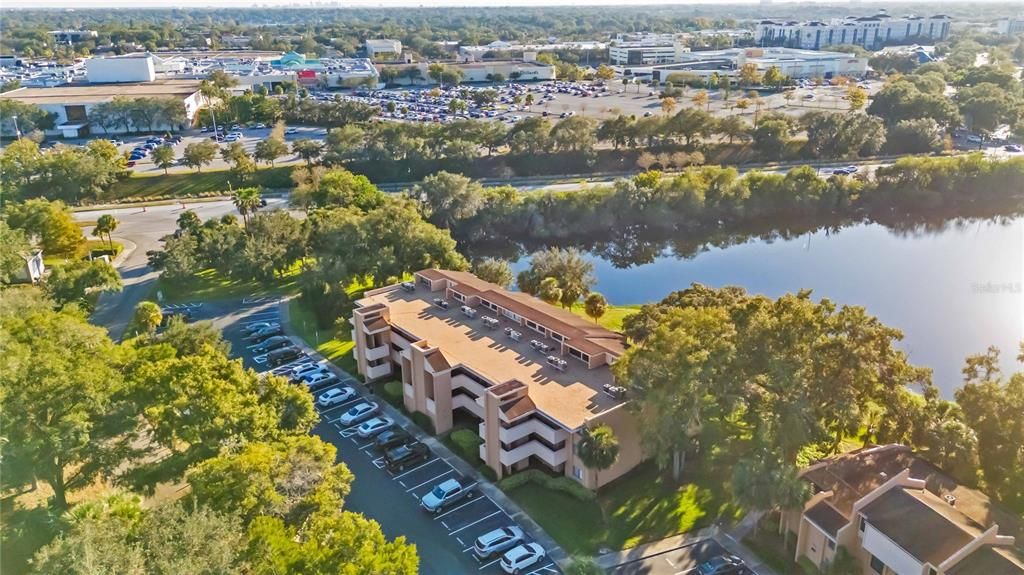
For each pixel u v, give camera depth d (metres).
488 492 65.94
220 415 60.97
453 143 189.12
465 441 71.75
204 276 122.12
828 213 170.88
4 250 108.50
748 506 55.41
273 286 117.06
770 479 54.53
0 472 56.34
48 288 103.31
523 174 192.00
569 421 64.62
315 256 114.50
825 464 61.19
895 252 149.50
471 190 150.38
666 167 195.00
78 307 95.62
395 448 71.44
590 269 110.56
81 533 43.09
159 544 43.44
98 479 64.88
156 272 123.19
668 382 59.75
